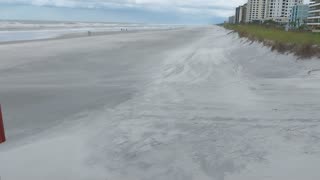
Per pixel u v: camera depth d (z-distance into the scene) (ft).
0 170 16.57
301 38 67.21
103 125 22.66
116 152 18.39
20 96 31.58
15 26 256.73
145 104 27.76
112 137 20.40
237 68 48.19
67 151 18.72
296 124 21.76
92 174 16.21
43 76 42.16
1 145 19.72
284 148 18.07
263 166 16.28
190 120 23.13
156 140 19.72
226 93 31.60
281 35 79.61
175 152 18.11
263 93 31.45
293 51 51.21
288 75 41.93
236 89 33.42
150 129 21.49
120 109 26.48
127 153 18.22
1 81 38.60
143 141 19.65
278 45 56.70
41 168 16.79
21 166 16.98
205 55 64.08
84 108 27.37
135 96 31.04
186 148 18.52
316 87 33.76
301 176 15.30
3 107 27.86
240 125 21.85
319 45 51.90
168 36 155.63
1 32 164.55
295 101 28.17
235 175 15.65
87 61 56.90
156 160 17.34
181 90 33.17
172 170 16.33
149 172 16.24
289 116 23.62
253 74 43.39
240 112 24.91
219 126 21.76
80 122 23.68
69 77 41.60
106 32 194.80
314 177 15.19
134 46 89.45
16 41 102.68
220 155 17.52
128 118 23.94
